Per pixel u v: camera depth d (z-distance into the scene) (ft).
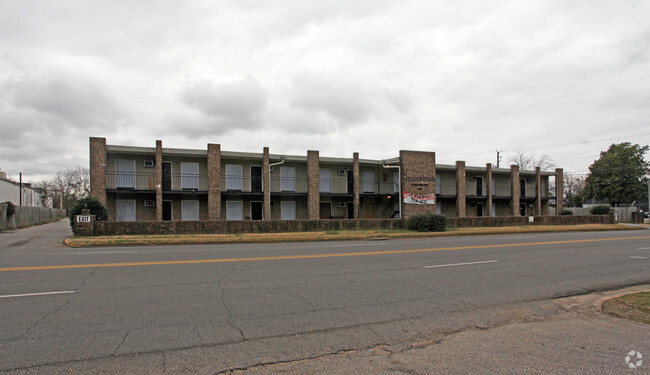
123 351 14.87
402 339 16.83
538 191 132.98
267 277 29.35
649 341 16.53
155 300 22.25
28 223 105.60
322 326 18.29
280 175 101.55
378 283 27.66
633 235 76.28
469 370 13.56
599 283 29.17
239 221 69.05
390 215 112.47
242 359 14.39
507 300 23.75
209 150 89.61
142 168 89.45
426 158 112.57
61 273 30.32
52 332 16.78
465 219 89.81
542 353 15.17
